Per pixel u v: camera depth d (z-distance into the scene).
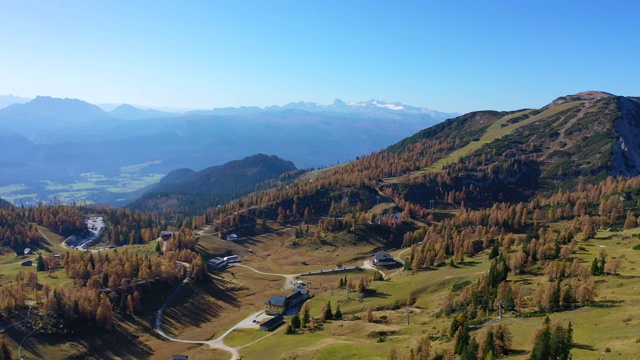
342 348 118.75
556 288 115.19
